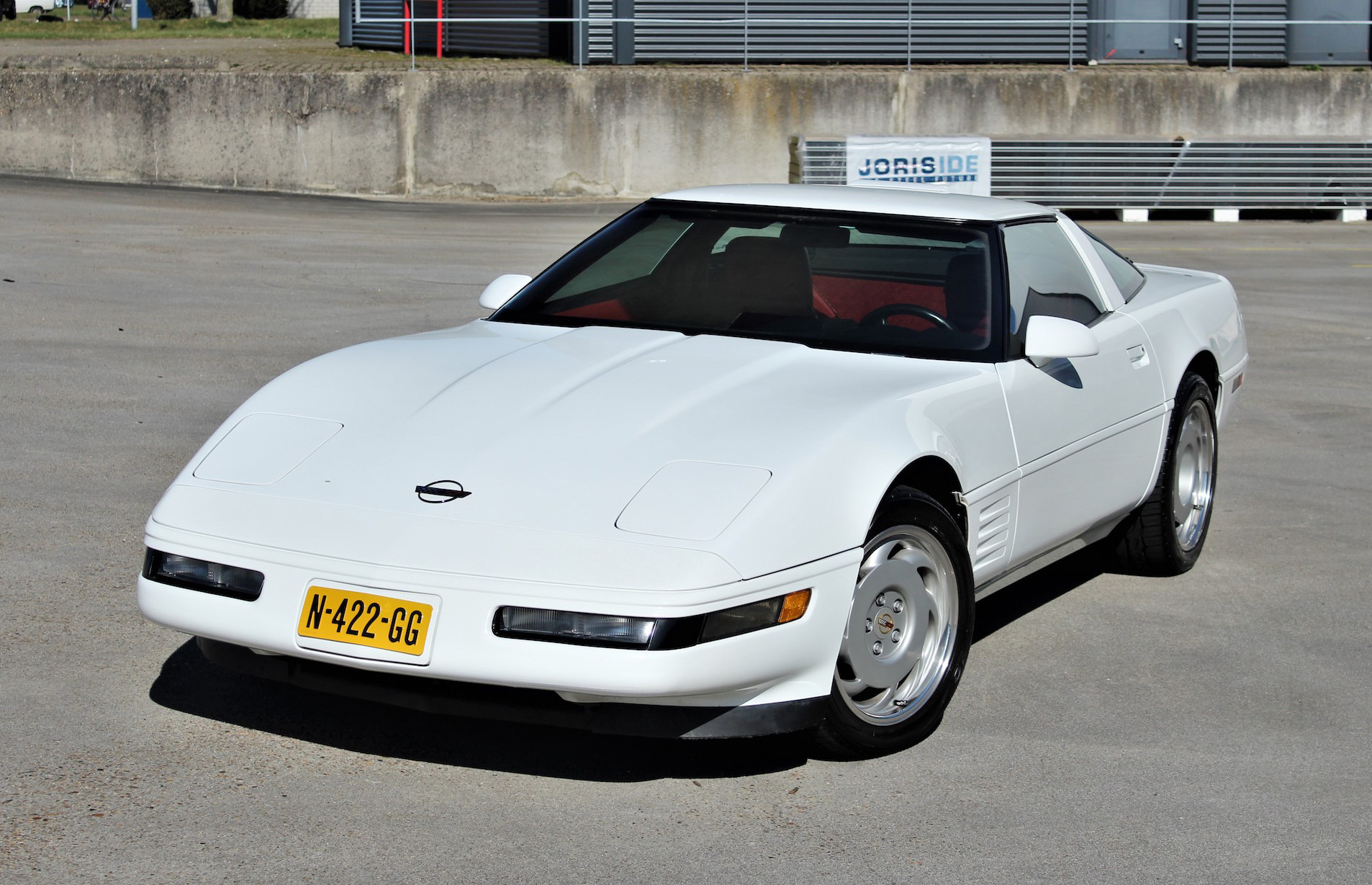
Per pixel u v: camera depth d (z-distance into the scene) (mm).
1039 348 4180
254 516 3398
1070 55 21156
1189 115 20906
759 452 3467
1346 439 7598
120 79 19078
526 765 3561
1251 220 19375
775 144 20203
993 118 20531
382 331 9641
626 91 19766
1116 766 3682
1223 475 6859
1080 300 4910
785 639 3270
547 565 3154
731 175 20188
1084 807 3434
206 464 3621
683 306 4469
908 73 20312
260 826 3178
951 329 4297
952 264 4469
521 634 3121
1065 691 4211
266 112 19172
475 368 3980
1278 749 3820
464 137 19516
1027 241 4750
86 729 3646
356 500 3381
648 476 3385
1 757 3463
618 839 3191
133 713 3762
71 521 5406
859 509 3459
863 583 3574
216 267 12242
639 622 3090
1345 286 13266
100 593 4656
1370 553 5680
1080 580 5336
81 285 10961
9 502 5609
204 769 3455
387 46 24000
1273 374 9281
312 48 24625
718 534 3223
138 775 3406
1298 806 3473
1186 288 5750
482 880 2982
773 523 3279
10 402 7273
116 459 6316
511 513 3289
